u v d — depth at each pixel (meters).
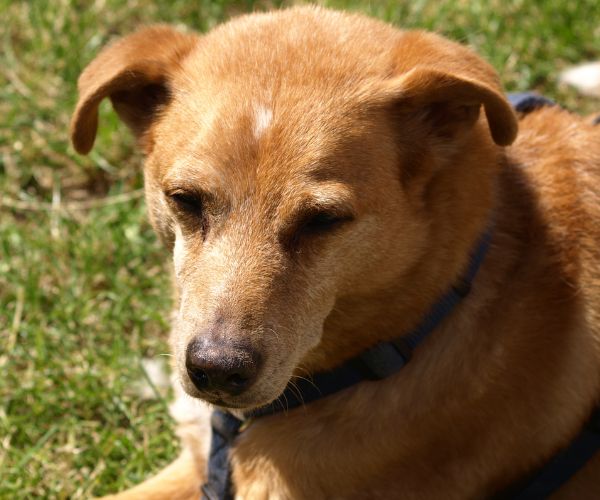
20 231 1.28
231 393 0.94
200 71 0.99
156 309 1.24
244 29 1.01
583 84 1.39
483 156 1.00
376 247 0.97
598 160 1.04
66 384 1.19
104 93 1.01
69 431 1.16
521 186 1.02
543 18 1.45
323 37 0.99
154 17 1.50
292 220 0.96
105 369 1.19
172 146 0.98
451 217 0.99
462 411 1.00
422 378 1.00
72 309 1.23
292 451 1.01
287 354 0.96
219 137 0.96
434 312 1.00
